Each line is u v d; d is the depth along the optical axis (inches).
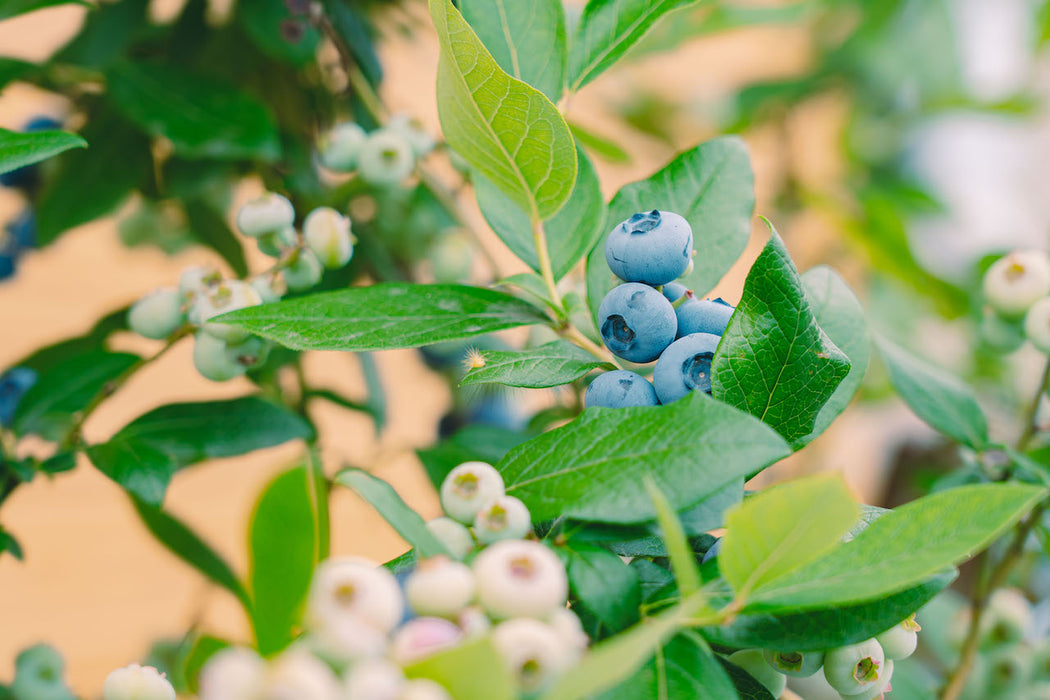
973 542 17.3
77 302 41.4
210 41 31.5
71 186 28.6
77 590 38.8
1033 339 23.2
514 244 20.7
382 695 15.7
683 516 18.2
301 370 29.1
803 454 42.5
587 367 19.4
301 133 31.5
